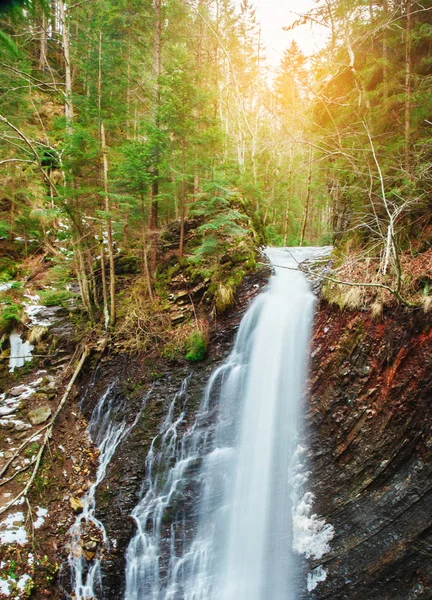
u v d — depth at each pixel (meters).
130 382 8.20
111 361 8.77
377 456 4.92
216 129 9.16
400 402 4.91
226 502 6.17
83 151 8.77
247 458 6.34
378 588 4.41
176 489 6.53
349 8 7.72
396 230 6.62
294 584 5.07
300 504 5.46
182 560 5.95
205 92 9.71
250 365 7.18
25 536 5.90
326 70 9.22
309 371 6.27
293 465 5.81
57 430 7.82
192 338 7.97
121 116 9.27
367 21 8.48
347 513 4.95
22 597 5.24
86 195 9.44
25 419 7.89
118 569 5.84
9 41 2.48
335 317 6.35
